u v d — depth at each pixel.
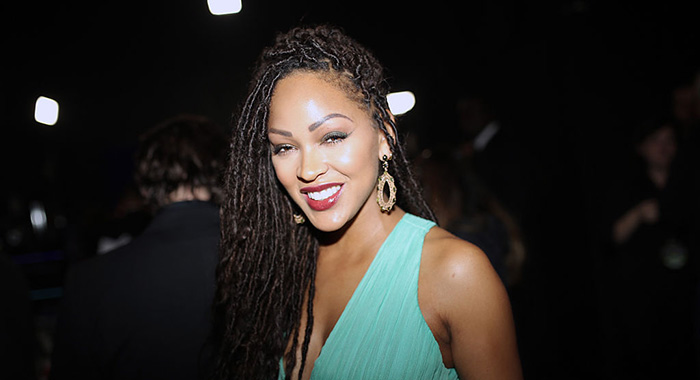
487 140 4.30
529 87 4.55
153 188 1.73
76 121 5.18
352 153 1.19
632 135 4.21
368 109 1.22
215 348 1.52
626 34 4.23
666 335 3.23
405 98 2.94
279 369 1.35
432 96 4.97
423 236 1.26
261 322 1.38
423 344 1.21
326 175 1.20
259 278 1.39
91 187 5.05
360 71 1.21
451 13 4.89
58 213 4.70
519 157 4.32
